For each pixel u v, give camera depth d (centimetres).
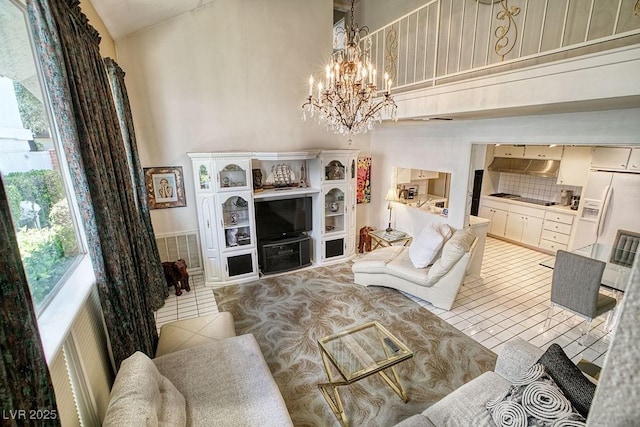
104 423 141
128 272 247
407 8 480
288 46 483
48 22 165
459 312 382
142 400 157
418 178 614
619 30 278
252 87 471
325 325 354
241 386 207
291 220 505
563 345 323
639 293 32
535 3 333
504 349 220
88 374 178
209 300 414
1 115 146
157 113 426
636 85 193
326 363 268
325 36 507
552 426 157
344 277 480
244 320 366
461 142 428
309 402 252
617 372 34
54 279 187
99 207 205
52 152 198
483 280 477
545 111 302
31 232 164
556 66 229
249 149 488
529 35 343
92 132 207
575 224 527
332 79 290
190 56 429
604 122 288
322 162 491
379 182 600
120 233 243
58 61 171
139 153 425
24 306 98
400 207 562
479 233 468
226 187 436
